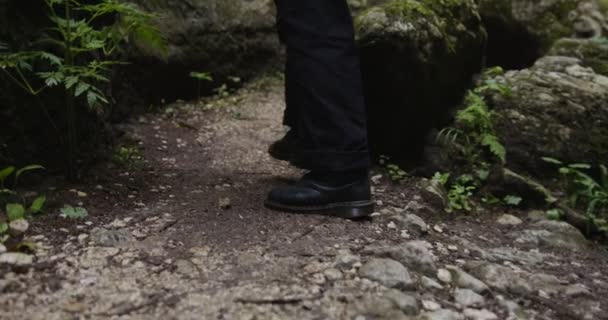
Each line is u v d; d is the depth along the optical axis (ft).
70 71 6.66
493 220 7.89
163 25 12.42
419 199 7.86
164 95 12.52
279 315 4.72
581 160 8.81
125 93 11.17
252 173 8.62
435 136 9.08
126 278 5.14
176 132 10.91
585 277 6.31
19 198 6.50
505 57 13.83
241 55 14.44
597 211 8.32
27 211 6.22
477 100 9.05
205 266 5.43
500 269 5.92
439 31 8.73
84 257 5.43
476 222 7.79
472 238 7.20
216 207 6.88
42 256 5.37
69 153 7.07
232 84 14.19
